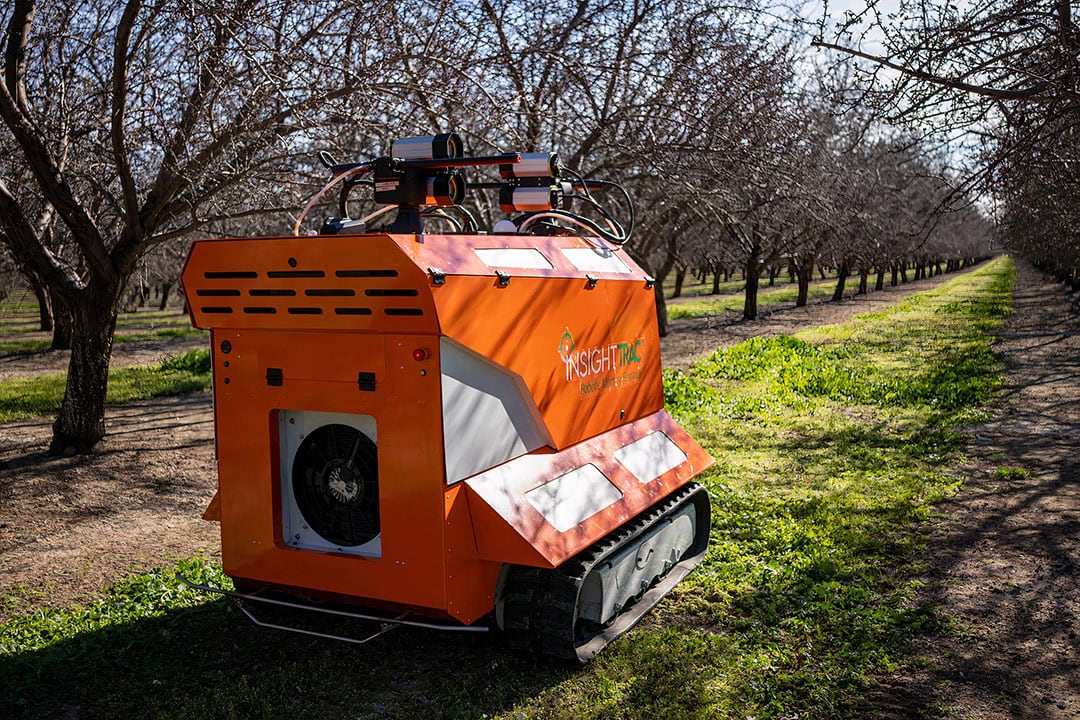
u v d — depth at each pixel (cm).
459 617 402
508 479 427
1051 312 2941
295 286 404
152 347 2611
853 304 3988
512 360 432
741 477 837
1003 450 948
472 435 409
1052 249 1728
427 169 476
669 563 564
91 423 1016
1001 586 564
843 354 1844
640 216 1662
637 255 1875
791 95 1259
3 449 1043
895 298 4431
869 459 912
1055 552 625
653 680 433
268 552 440
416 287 376
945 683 434
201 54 827
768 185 1234
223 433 446
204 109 908
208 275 425
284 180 984
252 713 403
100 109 988
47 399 1432
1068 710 408
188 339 2941
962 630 496
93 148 975
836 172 1377
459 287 392
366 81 841
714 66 1156
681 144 1166
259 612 505
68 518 766
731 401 1239
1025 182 637
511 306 430
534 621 433
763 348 1852
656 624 509
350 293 392
